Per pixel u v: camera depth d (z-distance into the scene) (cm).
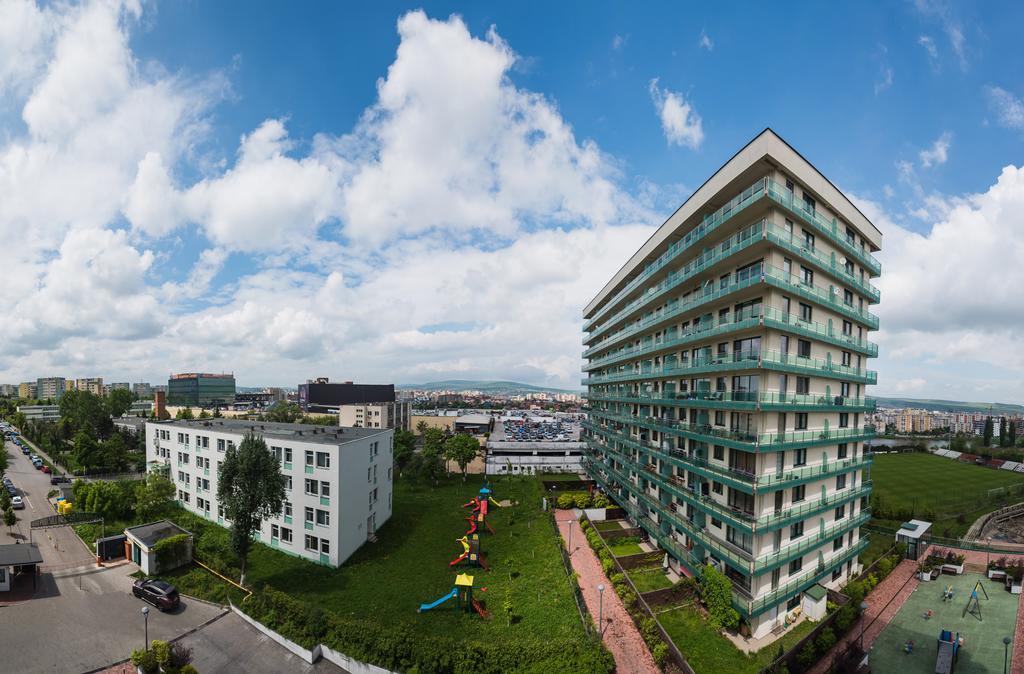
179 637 3130
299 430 5638
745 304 3466
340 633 2936
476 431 13412
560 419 19588
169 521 4791
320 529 4378
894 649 3216
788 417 3419
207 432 5397
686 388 4391
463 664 2598
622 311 6053
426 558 4591
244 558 3869
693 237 3919
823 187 3512
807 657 2884
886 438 17250
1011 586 4125
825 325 3678
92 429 10900
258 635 3177
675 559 4056
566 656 2677
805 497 3562
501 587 3938
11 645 3006
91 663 2838
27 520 5656
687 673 2705
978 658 3125
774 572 3269
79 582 3919
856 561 4391
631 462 5447
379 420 14000
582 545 4909
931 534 5534
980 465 11512
